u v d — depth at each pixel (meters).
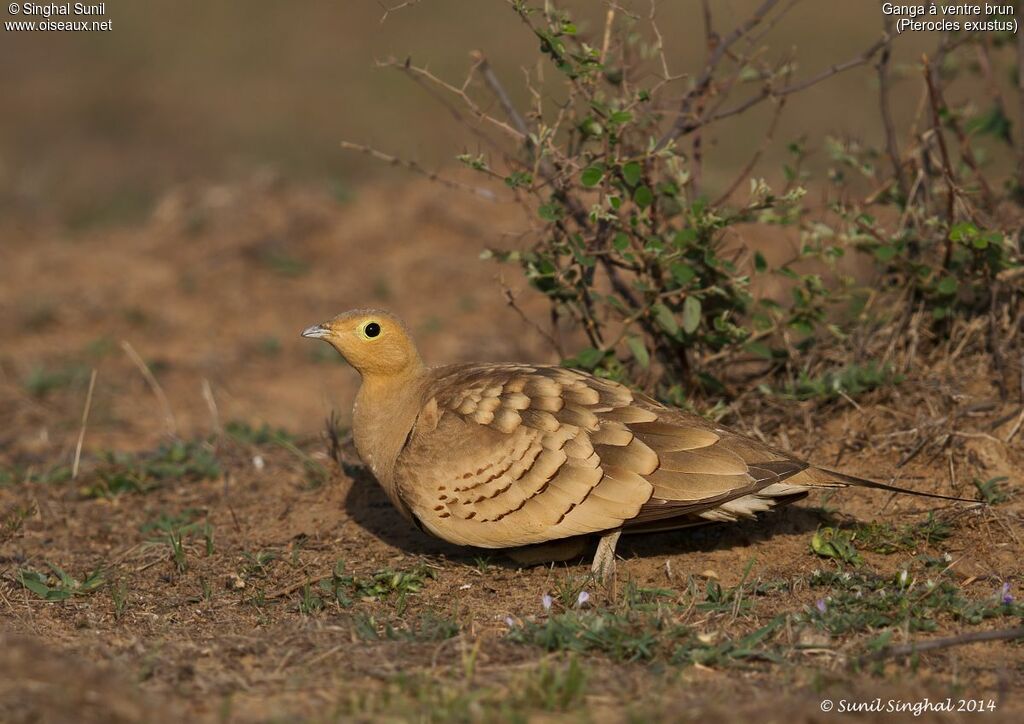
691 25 34.19
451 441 9.81
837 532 10.39
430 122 32.53
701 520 9.92
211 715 7.43
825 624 8.79
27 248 24.09
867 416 12.03
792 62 12.72
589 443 9.50
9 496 13.09
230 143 31.80
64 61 39.44
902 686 7.78
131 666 8.16
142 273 22.33
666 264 11.54
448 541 9.98
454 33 38.75
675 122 11.93
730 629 8.85
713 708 7.34
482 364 10.69
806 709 7.31
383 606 9.64
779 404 12.30
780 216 11.84
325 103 34.62
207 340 19.83
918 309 12.64
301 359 19.09
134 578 10.64
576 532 9.52
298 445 14.22
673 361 12.70
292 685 7.91
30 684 7.23
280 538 11.52
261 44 40.38
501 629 8.97
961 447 11.38
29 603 9.92
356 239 22.75
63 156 31.05
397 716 7.33
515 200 12.24
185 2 44.91
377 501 12.17
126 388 17.83
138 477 13.31
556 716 7.39
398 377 10.72
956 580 9.73
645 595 9.53
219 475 13.41
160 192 27.69
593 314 12.41
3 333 19.95
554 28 11.02
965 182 13.54
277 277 21.77
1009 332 12.43
